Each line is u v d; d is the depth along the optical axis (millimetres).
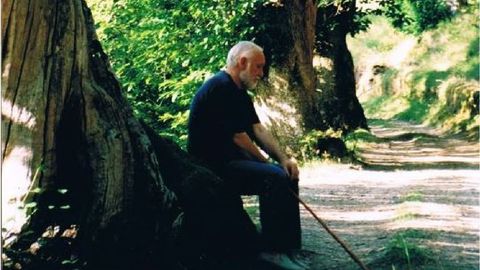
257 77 5973
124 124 4828
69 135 4652
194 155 5930
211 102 5867
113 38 14750
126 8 14625
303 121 15211
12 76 4418
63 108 4594
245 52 5918
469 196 10344
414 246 6406
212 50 13969
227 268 5461
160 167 5418
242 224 5648
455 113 26484
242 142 5809
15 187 4398
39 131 4465
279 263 5762
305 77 15383
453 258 6324
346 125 20359
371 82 42000
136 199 4812
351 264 6082
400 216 8266
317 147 14984
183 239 5266
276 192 5793
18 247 4344
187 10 14328
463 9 35844
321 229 7844
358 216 8734
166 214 4922
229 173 5844
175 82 13234
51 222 4516
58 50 4551
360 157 16766
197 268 5281
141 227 4797
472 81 28562
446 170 14234
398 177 12938
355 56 44906
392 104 36875
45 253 4426
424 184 11844
